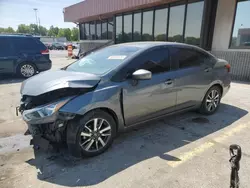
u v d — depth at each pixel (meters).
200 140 3.21
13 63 7.89
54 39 57.53
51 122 2.48
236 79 8.34
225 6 8.42
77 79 2.68
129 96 2.91
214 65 4.16
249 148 2.96
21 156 2.77
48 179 2.31
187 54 3.73
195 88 3.82
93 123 2.68
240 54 8.09
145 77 2.81
